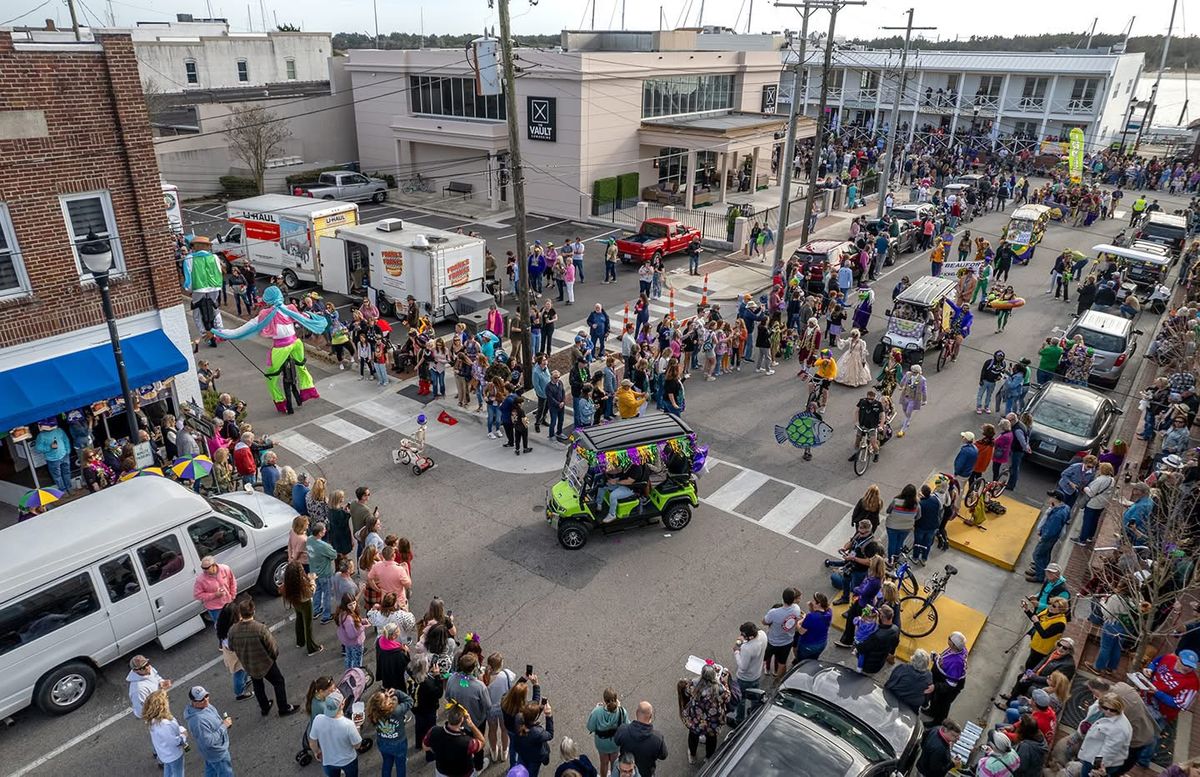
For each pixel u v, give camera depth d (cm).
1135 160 5362
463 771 811
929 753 821
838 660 1131
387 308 2622
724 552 1387
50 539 1050
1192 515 1227
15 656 980
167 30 7025
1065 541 1427
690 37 4619
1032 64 5850
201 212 4075
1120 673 1070
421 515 1508
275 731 1008
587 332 2481
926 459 1720
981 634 1184
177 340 1686
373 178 4356
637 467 1377
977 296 2834
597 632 1181
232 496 1329
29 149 1394
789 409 1967
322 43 7044
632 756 798
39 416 1443
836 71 6844
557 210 4047
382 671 952
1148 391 1822
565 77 3753
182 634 1145
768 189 4719
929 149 5847
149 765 964
